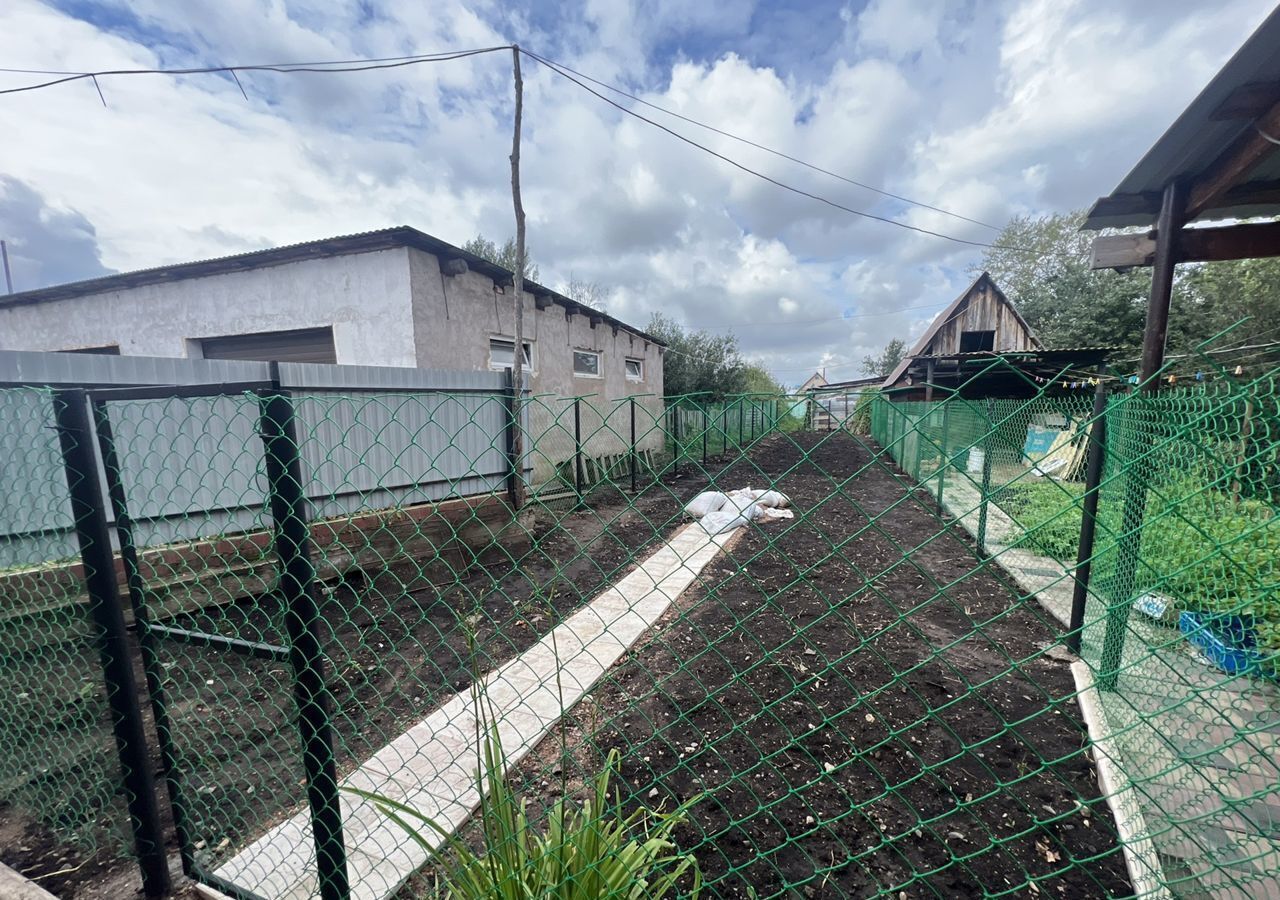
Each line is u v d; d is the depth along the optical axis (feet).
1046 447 18.47
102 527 4.87
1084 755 6.71
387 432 14.52
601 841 4.19
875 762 6.77
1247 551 3.83
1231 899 4.43
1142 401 6.33
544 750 7.17
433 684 8.97
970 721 7.52
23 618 7.78
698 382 57.11
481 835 5.82
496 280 23.93
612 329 36.01
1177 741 5.85
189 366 11.60
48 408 7.57
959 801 6.09
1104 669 7.41
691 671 9.16
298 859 5.54
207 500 11.39
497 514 16.06
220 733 8.00
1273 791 3.86
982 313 41.81
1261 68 6.27
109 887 5.51
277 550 4.35
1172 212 8.99
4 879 5.31
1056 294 49.70
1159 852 5.00
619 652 9.94
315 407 13.02
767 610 11.89
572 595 12.94
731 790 6.36
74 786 6.92
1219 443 4.04
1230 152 7.89
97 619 4.91
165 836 6.10
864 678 8.79
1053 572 12.66
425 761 6.97
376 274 19.79
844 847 5.52
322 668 4.51
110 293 23.90
